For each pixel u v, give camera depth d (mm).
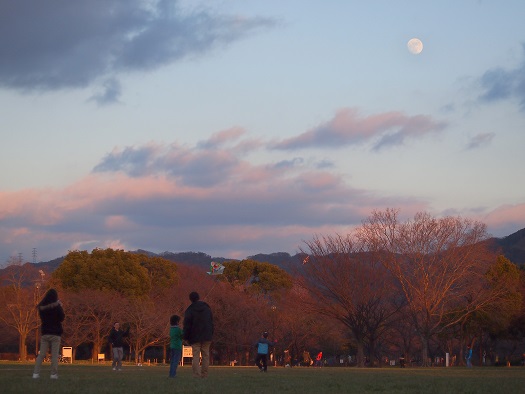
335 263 55625
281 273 84125
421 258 54094
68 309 56562
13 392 10023
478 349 77750
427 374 23047
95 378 14758
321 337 69750
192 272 82750
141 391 10891
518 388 13195
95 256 66750
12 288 56562
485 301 55812
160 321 58656
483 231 55625
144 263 75812
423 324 54312
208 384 13031
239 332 66062
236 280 83562
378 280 54656
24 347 54281
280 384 13664
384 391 12102
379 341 64750
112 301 58719
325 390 12078
